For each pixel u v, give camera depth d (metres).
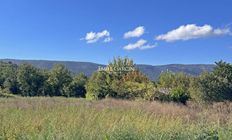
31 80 75.88
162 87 38.09
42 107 22.00
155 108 23.89
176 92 32.62
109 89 38.09
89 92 39.28
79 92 70.12
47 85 73.88
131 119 18.08
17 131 13.23
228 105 25.39
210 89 32.69
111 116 19.09
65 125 14.80
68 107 22.55
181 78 45.97
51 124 14.10
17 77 77.06
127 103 26.88
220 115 20.22
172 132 11.86
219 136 11.27
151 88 35.06
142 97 35.03
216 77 33.41
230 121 16.08
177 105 27.75
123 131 11.27
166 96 32.78
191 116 20.70
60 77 72.94
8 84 77.62
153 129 13.58
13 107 21.42
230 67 33.88
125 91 37.25
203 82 33.12
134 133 11.25
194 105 28.39
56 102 26.62
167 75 47.69
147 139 10.84
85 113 19.45
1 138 12.67
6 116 16.91
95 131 12.39
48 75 75.19
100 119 17.59
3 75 79.69
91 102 27.50
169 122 17.69
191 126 14.38
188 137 11.39
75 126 14.32
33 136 11.42
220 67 34.12
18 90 77.38
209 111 23.22
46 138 10.99
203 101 31.48
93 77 41.28
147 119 18.44
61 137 11.05
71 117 17.17
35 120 15.48
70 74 74.00
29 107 21.78
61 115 17.92
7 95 53.84
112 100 29.48
